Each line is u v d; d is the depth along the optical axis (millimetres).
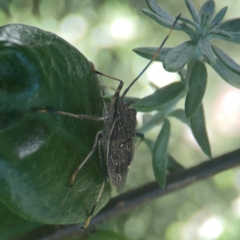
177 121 258
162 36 275
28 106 136
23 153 135
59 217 141
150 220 256
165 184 160
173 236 231
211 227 219
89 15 267
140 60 261
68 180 141
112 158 153
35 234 155
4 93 135
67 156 141
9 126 135
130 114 157
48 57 139
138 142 166
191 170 161
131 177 259
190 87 153
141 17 274
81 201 144
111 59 263
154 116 167
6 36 136
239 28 160
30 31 139
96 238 157
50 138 138
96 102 149
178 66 149
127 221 252
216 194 258
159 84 248
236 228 225
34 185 136
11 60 135
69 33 260
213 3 163
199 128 160
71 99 142
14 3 258
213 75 276
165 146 160
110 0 269
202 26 155
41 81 137
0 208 152
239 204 241
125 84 261
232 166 160
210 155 159
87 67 148
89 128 147
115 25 265
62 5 267
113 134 153
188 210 258
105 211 158
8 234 152
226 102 271
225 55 153
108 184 150
